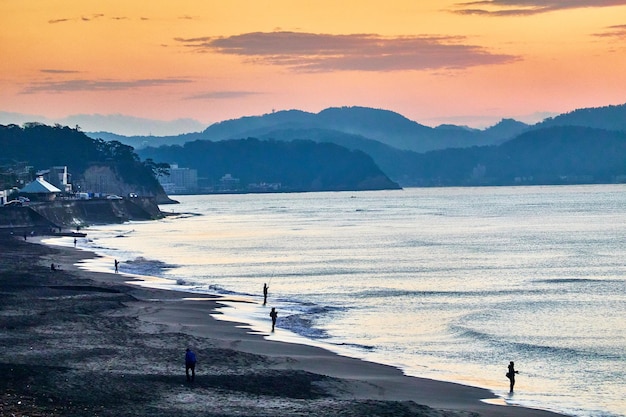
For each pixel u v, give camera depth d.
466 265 163.00
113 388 60.53
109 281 130.00
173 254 186.25
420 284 133.25
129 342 78.88
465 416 57.22
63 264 156.38
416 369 73.50
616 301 114.19
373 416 55.31
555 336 89.38
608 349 82.81
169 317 95.94
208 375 66.69
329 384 65.44
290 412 56.03
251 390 62.47
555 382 70.00
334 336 88.25
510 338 88.00
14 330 83.94
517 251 194.62
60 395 57.78
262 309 105.00
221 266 159.75
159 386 62.31
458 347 83.44
